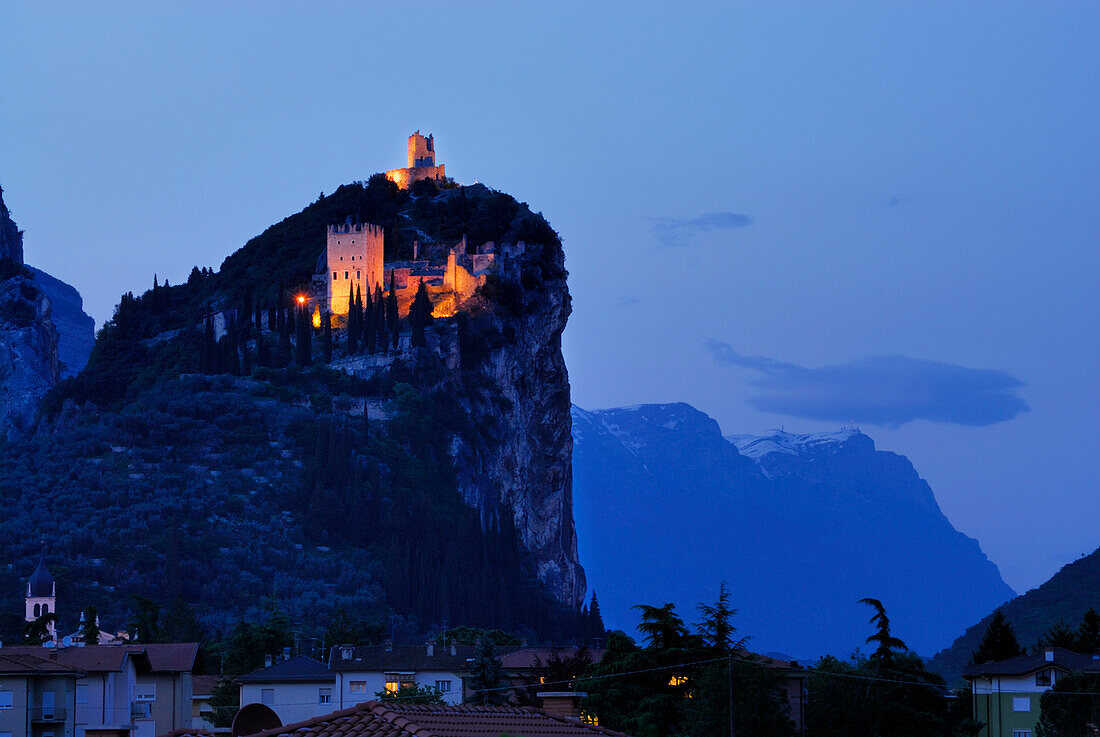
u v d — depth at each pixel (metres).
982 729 156.12
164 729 151.50
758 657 154.88
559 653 188.38
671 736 143.50
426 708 61.41
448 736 57.34
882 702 146.00
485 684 172.00
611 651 150.88
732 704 133.50
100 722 140.75
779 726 138.88
